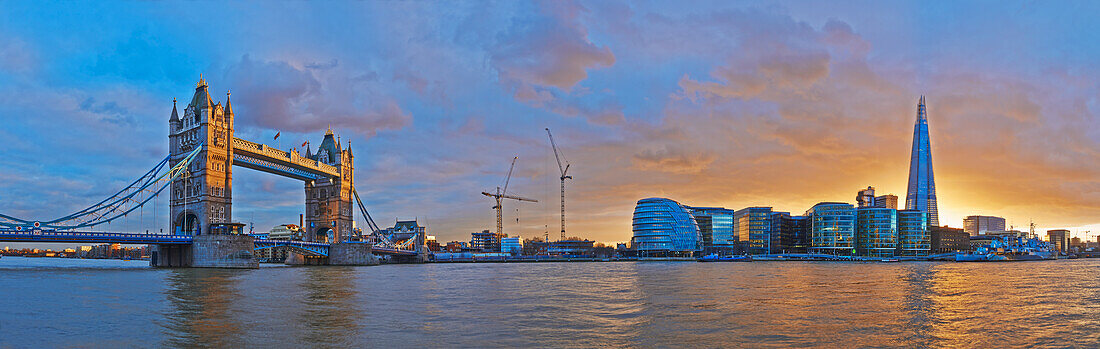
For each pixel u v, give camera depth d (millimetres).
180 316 66750
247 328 59281
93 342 52250
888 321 66500
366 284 114438
